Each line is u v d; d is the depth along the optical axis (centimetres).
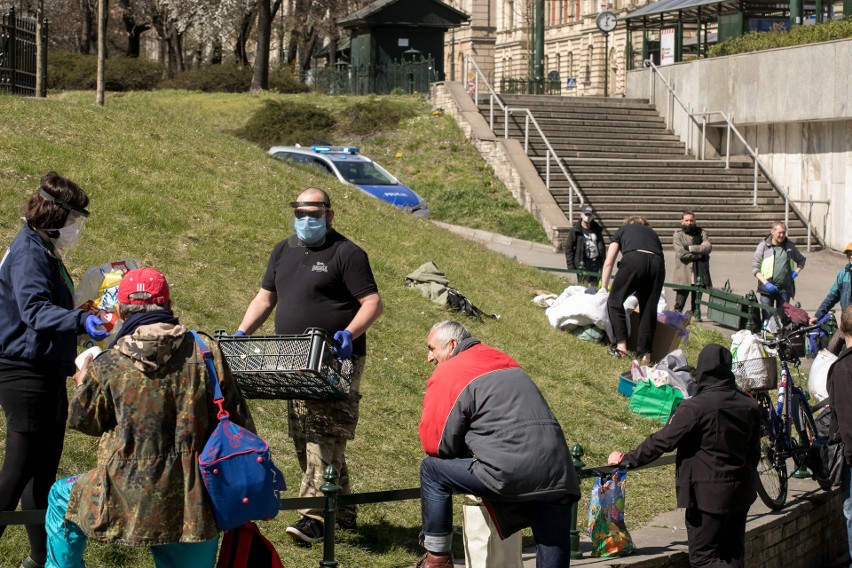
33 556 514
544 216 2655
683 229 1725
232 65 4366
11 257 506
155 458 425
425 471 562
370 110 3381
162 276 450
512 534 562
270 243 1232
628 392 1113
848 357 702
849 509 755
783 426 869
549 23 8169
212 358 441
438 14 4272
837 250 2748
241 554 471
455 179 2909
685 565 707
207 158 1493
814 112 2741
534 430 532
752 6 3497
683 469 658
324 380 561
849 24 2711
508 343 1191
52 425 512
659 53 4153
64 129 1359
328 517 540
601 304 1287
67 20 6081
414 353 1059
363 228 1460
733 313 1633
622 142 3136
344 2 5425
